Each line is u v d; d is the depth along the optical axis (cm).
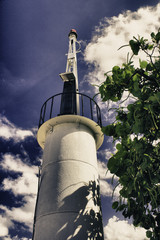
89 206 567
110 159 273
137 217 302
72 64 1245
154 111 231
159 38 282
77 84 1067
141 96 255
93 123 762
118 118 305
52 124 760
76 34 1428
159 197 302
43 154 716
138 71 292
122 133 278
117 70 305
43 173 650
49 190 586
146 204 311
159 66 288
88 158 676
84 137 723
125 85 301
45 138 769
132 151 264
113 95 306
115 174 266
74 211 536
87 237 506
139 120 244
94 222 550
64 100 921
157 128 244
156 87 282
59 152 663
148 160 246
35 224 562
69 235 493
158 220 307
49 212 544
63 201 552
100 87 312
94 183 638
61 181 593
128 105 257
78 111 905
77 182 594
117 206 323
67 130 721
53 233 502
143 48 286
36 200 618
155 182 262
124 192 287
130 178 264
